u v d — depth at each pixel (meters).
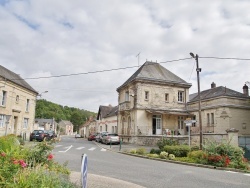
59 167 7.76
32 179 3.88
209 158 14.16
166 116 33.06
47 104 92.44
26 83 37.78
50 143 8.73
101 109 57.22
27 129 35.88
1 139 7.87
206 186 8.58
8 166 4.02
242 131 28.50
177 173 11.09
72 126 120.06
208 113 30.73
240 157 14.30
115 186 8.03
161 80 33.03
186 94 34.75
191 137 25.95
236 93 30.58
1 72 29.86
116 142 31.00
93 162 13.91
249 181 9.71
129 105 34.12
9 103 30.36
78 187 6.46
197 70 19.09
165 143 19.45
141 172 11.09
